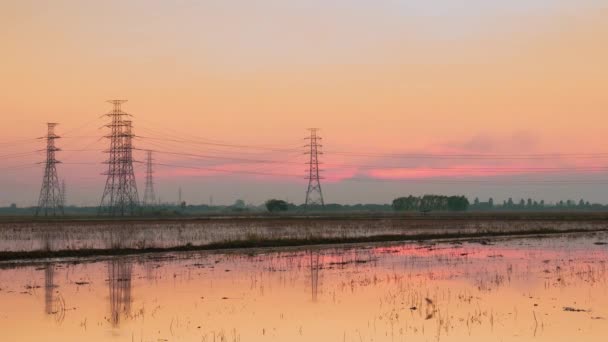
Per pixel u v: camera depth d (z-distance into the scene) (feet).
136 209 453.17
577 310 67.77
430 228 246.88
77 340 53.78
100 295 78.07
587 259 125.80
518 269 106.93
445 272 102.63
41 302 72.79
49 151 382.01
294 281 91.25
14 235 186.80
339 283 89.10
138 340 53.72
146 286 86.07
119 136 352.28
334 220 335.06
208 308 68.80
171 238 175.63
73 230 214.90
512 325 59.88
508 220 343.46
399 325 59.77
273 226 251.60
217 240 169.07
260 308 68.80
